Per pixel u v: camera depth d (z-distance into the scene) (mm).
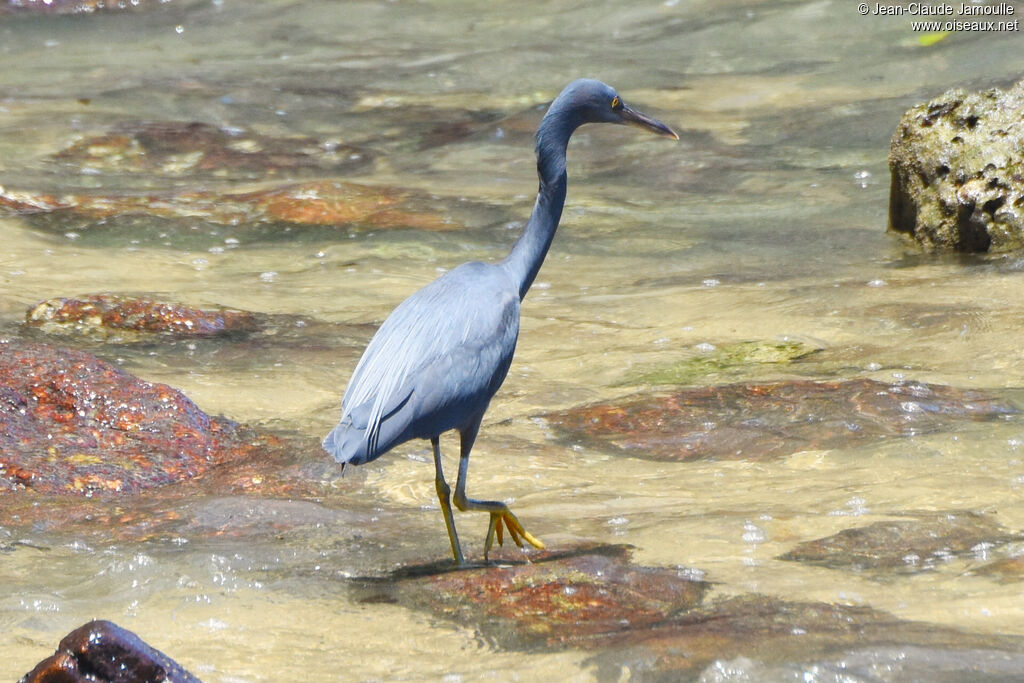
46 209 20375
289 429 11406
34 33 36875
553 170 9625
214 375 12953
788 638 6832
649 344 14000
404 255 18375
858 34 31719
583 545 8586
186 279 17016
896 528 8617
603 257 18203
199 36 36469
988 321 13953
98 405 11102
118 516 9211
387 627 7289
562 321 15039
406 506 9641
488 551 8516
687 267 17484
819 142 24328
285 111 28484
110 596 7773
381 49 34156
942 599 7414
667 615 7324
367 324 14961
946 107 18219
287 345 14031
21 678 6020
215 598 7746
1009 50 28562
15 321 14422
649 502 9516
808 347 13609
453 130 26875
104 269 17250
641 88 28953
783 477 9969
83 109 28312
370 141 26266
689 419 11445
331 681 6578
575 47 33125
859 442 10633
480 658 6824
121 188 22688
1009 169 17156
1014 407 11367
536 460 10617
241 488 9875
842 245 18266
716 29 33562
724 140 24812
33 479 9781
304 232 19625
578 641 6969
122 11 39500
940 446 10406
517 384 12781
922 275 16234
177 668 6078
